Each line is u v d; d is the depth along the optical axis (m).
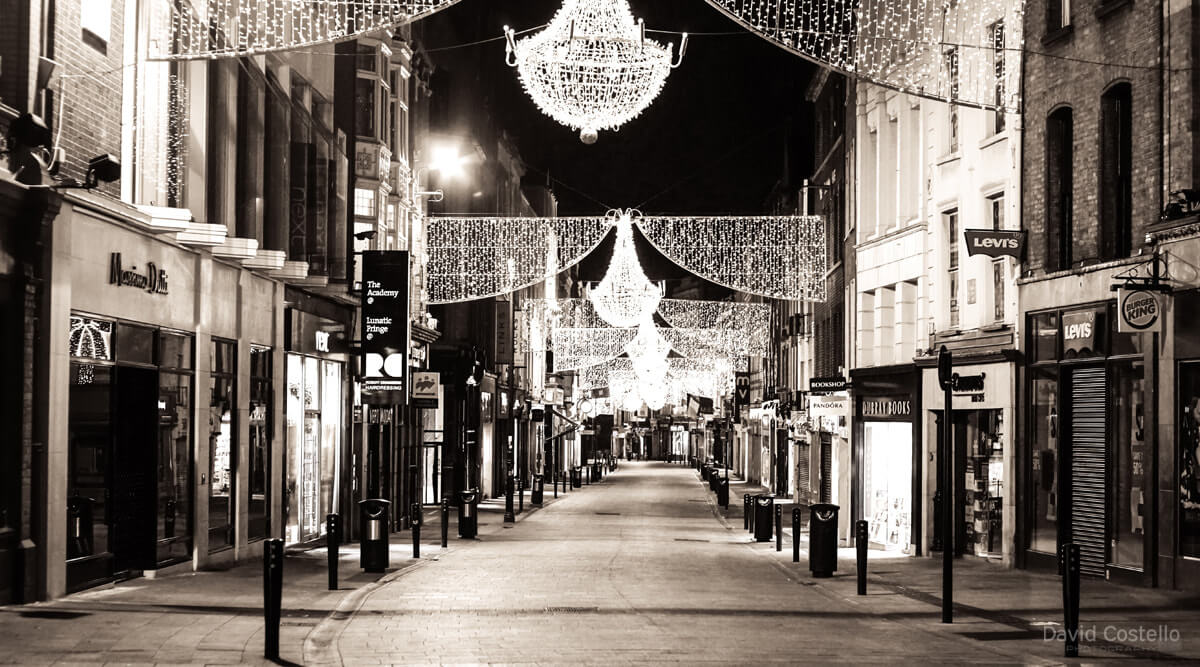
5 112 15.01
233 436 23.36
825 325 47.91
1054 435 23.25
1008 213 25.02
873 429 32.62
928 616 16.41
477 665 11.93
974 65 26.03
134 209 18.41
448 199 49.66
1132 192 20.72
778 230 48.47
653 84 15.28
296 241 26.58
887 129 33.19
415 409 40.16
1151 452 19.80
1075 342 22.31
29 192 15.37
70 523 17.16
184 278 20.92
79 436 17.34
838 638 14.17
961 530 27.58
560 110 15.33
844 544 33.50
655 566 24.30
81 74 16.91
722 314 78.50
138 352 19.17
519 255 60.59
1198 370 18.91
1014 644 13.75
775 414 60.31
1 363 15.34
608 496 61.03
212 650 12.32
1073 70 22.62
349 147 32.31
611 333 81.81
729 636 14.18
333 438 30.77
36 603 15.78
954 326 27.95
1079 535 22.27
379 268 28.81
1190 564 19.00
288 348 26.58
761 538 31.88
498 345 57.06
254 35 23.30
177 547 20.80
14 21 15.52
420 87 42.66
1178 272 18.92
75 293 16.80
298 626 14.57
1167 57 19.67
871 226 34.47
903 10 28.22
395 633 14.27
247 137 24.34
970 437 27.27
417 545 25.11
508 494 39.31
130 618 14.58
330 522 19.09
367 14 13.95
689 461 132.50
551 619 15.70
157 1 19.78
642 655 12.64
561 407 81.69
